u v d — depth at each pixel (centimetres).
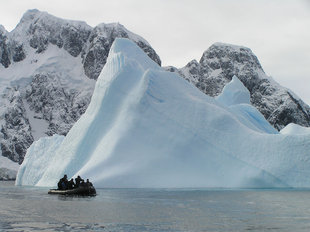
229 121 7506
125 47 9475
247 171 6825
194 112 7700
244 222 3091
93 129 7956
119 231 2719
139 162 7144
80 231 2702
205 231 2728
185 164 7156
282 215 3459
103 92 8262
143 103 7856
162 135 7506
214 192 5888
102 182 6819
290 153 6744
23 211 3697
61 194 5738
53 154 9450
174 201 4597
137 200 4728
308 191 6059
